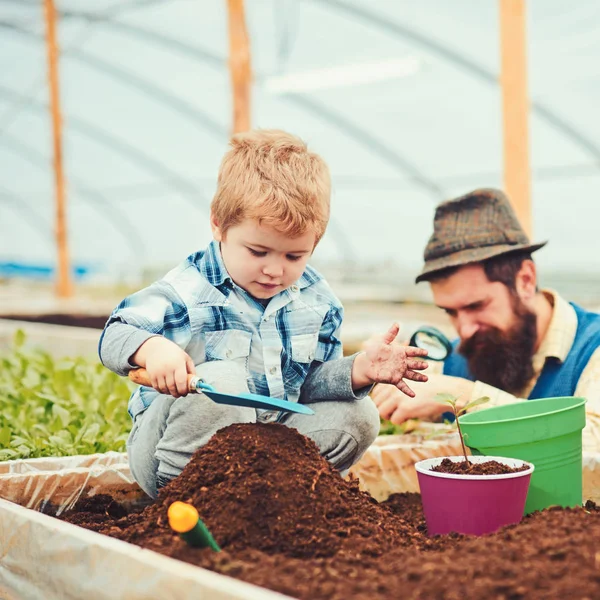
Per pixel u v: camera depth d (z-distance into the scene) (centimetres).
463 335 304
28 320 814
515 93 453
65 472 212
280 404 163
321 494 162
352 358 201
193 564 135
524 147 452
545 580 120
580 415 193
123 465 220
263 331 200
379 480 242
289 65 843
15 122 1206
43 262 1906
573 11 639
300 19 741
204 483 164
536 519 159
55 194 1110
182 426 184
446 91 821
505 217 302
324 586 125
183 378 168
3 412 307
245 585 113
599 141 838
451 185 1045
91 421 288
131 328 182
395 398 255
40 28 916
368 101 876
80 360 396
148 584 127
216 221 195
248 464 162
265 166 188
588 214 1002
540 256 1107
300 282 212
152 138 1154
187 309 193
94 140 1205
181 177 1272
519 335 294
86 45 923
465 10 657
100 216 1541
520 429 190
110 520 199
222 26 806
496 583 119
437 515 176
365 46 776
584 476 222
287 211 180
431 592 120
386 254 1284
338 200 1166
